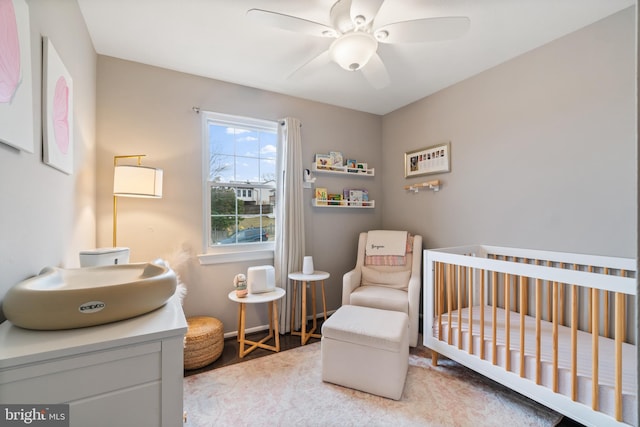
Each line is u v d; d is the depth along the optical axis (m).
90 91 1.89
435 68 2.35
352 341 1.77
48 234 1.18
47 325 0.77
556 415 1.54
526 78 2.10
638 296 0.37
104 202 2.09
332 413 1.56
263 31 1.85
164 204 2.30
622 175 1.66
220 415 1.55
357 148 3.34
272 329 2.56
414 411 1.57
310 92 2.81
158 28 1.81
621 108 1.66
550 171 1.97
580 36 1.82
